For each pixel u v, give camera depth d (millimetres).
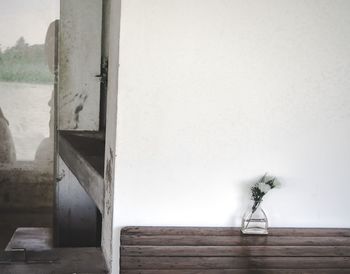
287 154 2328
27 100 5547
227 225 2311
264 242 2244
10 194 5672
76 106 3699
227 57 2207
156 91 2172
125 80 2141
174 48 2156
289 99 2293
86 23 3600
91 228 3699
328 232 2316
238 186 2301
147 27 2123
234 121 2258
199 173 2262
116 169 2191
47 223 5445
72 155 3139
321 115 2332
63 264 2361
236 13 2188
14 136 5590
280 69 2264
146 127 2188
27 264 2346
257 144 2293
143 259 2172
